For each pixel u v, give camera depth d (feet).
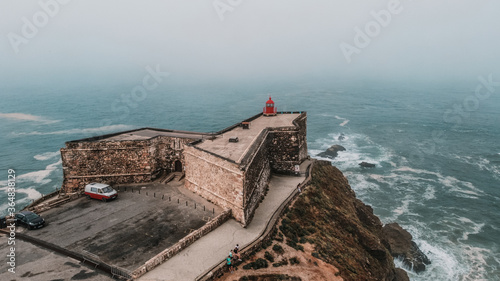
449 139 320.09
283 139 135.03
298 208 104.99
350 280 76.79
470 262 126.82
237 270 68.23
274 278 67.56
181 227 82.94
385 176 222.89
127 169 118.32
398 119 437.17
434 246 138.10
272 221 90.22
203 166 101.91
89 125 383.65
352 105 588.50
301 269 72.95
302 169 144.77
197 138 124.67
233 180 87.15
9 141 308.60
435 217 164.55
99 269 64.28
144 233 79.56
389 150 286.66
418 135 342.03
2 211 167.12
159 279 61.00
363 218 137.80
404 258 125.59
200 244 75.46
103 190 101.35
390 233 138.62
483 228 153.28
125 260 66.90
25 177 215.72
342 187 156.46
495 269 122.11
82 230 81.05
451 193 194.18
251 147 102.78
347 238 103.35
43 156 262.06
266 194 111.96
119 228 82.28
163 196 105.60
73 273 62.59
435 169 236.43
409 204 179.93
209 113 483.51
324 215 108.78
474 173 228.02
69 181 114.52
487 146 292.81
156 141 124.16
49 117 435.94
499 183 209.56
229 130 136.56
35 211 91.30
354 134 352.90
